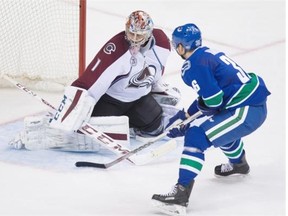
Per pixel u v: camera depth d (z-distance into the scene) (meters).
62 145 15.66
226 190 13.99
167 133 13.80
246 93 12.94
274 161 15.38
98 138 15.14
